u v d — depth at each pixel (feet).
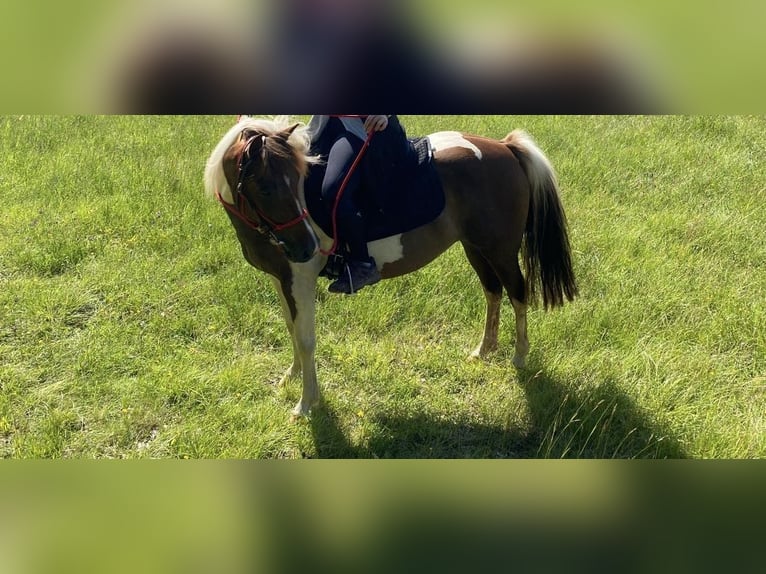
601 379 11.20
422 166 10.00
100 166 19.69
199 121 24.62
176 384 11.10
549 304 12.06
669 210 17.47
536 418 10.59
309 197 9.48
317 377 11.69
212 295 13.69
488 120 24.52
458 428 10.65
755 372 11.48
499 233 10.78
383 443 10.27
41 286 13.74
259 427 10.37
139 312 13.11
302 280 9.97
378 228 9.94
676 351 11.91
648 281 13.89
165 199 17.53
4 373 11.30
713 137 23.11
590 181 19.08
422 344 12.62
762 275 14.26
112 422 10.43
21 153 20.74
